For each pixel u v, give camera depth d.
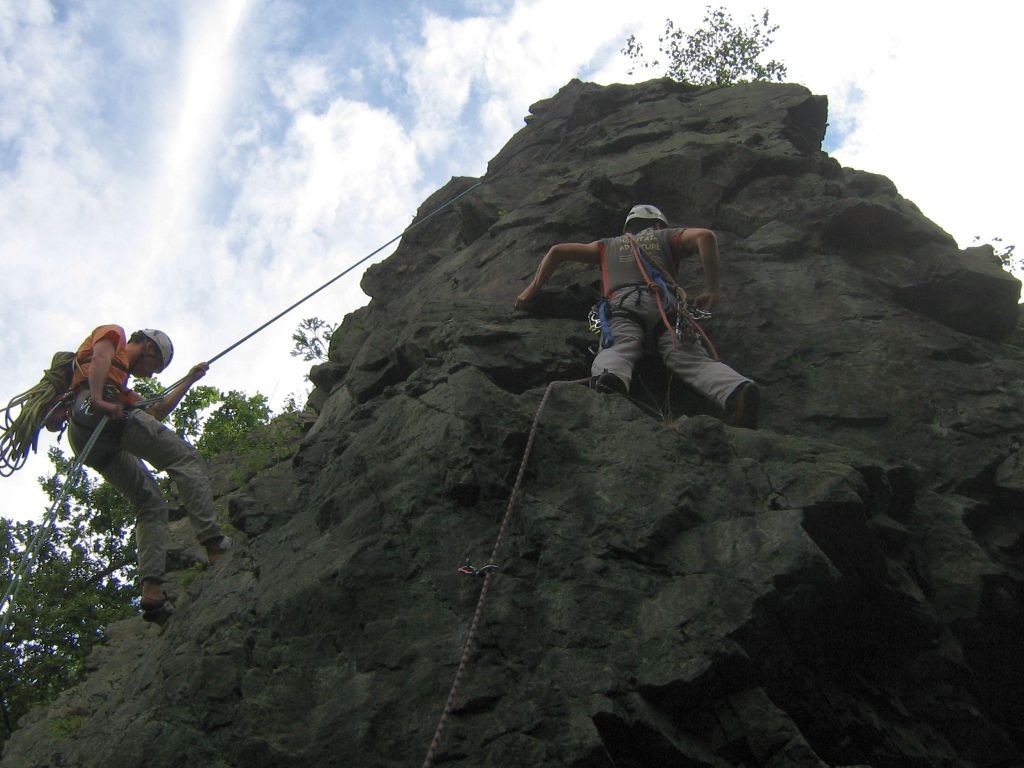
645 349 6.60
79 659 10.21
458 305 6.98
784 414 6.39
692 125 9.22
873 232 7.49
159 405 6.47
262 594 5.15
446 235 9.96
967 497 5.82
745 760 4.23
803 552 4.62
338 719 4.35
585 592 4.63
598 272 7.20
